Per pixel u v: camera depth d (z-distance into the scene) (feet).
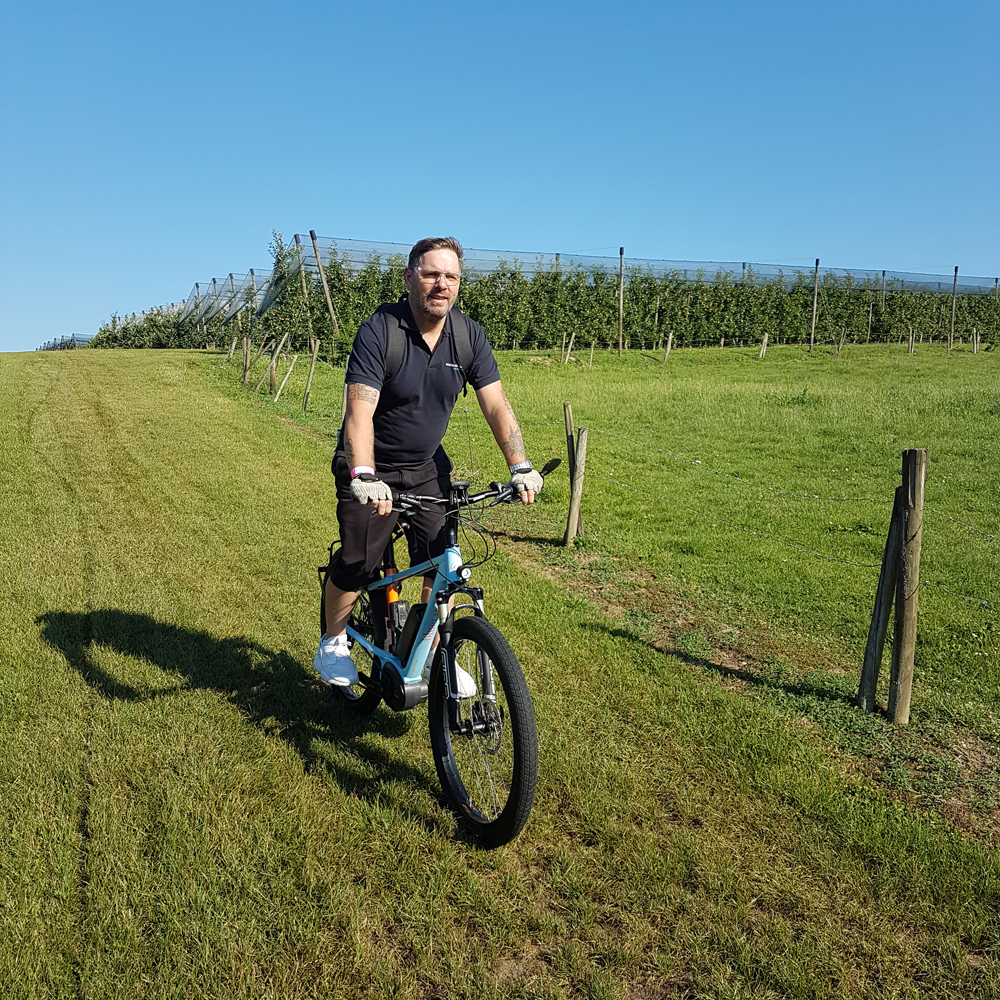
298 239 83.35
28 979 7.84
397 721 13.32
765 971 8.40
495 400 11.52
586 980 8.26
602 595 21.31
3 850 9.68
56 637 16.16
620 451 43.78
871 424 51.93
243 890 9.19
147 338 159.22
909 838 10.60
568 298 110.93
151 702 13.51
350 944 8.50
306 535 24.26
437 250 10.47
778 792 11.62
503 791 11.39
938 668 16.87
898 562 13.94
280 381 66.18
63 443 37.58
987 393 63.00
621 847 10.25
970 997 8.21
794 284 136.98
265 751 12.12
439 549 11.57
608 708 14.07
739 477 38.63
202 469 33.17
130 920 8.63
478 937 8.77
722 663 16.83
